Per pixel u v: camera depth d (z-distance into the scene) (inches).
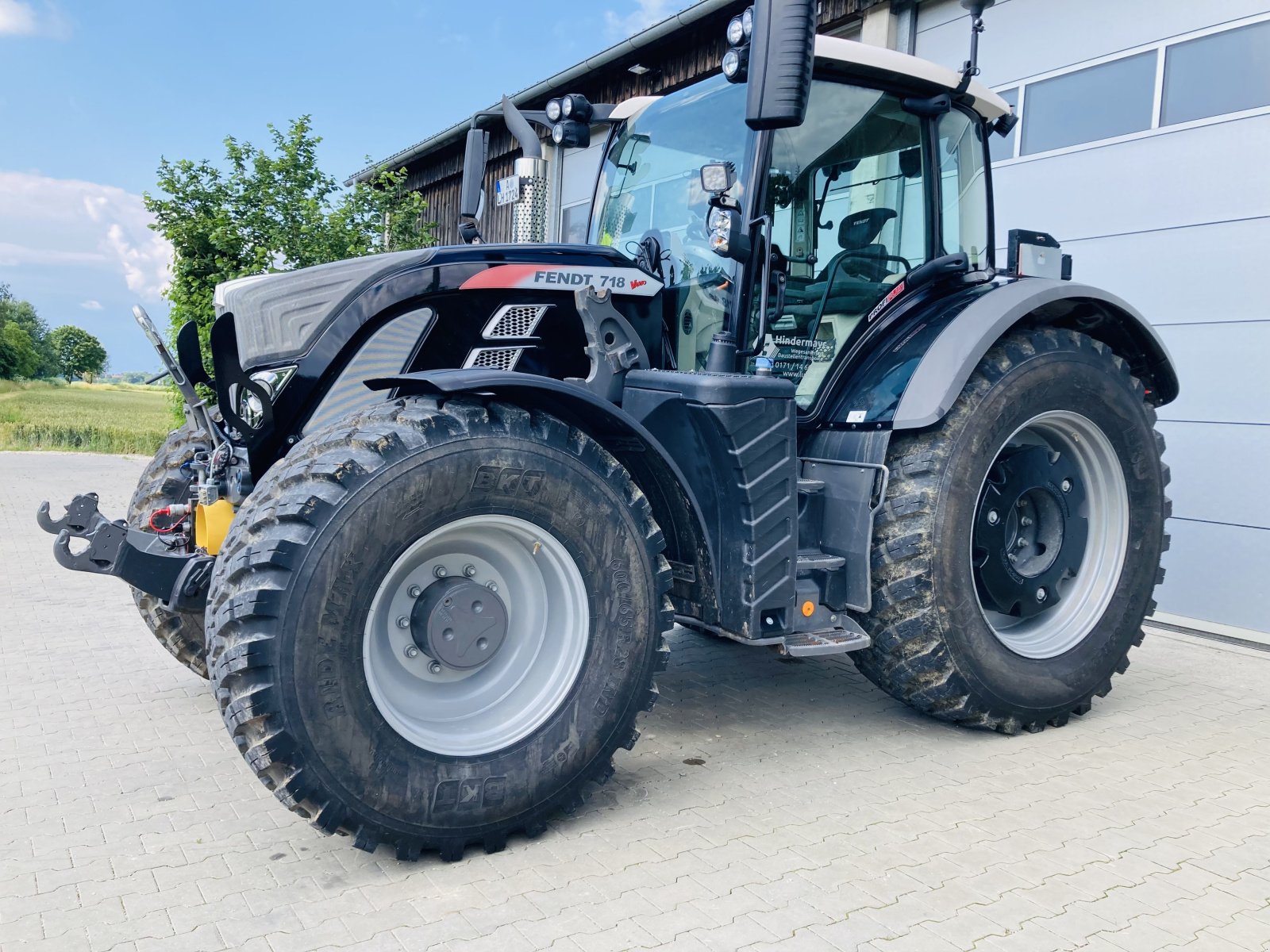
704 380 106.4
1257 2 180.9
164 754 119.3
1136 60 201.0
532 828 97.3
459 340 113.1
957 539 122.7
